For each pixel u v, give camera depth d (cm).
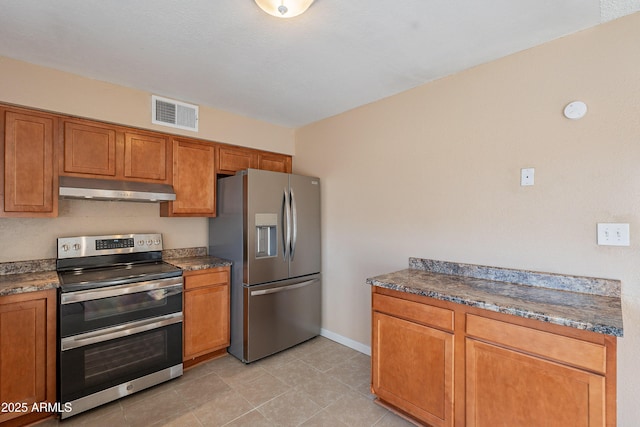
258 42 179
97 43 179
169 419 193
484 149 206
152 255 275
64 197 221
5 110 196
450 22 161
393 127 260
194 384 233
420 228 242
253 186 267
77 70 212
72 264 235
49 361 190
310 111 299
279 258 285
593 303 150
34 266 224
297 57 197
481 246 209
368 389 226
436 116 232
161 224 287
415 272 229
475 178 211
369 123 279
